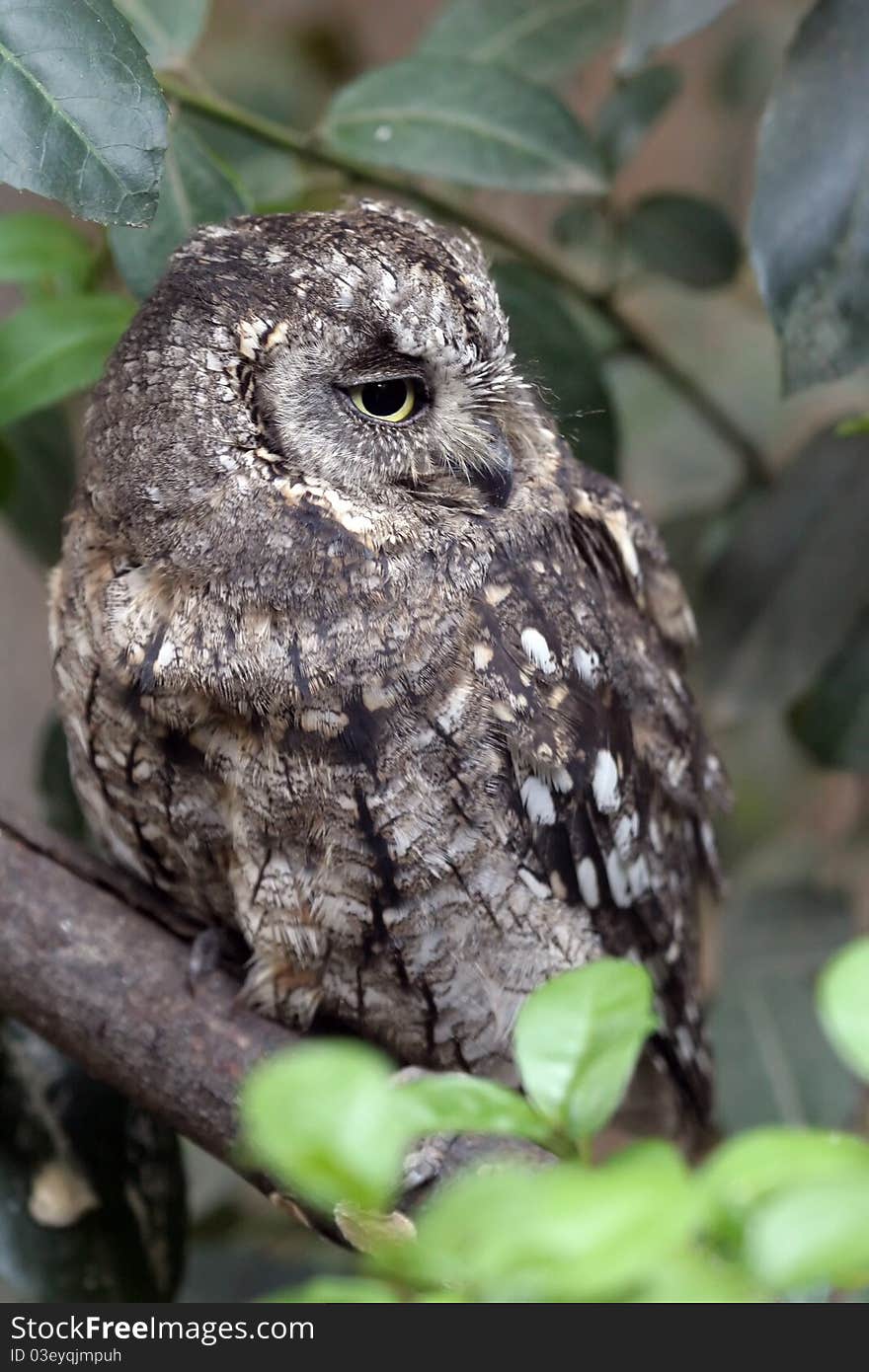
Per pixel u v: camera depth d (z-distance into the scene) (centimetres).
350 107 155
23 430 159
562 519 153
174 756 150
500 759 150
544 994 137
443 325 151
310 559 150
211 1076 149
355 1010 152
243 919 151
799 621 160
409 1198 146
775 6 176
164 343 150
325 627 150
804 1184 106
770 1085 161
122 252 152
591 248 165
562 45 163
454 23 163
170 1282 153
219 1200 165
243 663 150
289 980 152
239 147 160
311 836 150
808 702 161
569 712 152
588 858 153
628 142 165
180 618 150
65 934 150
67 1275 153
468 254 152
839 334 151
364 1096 117
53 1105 153
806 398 176
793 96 152
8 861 150
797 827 173
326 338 150
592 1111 135
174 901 153
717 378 182
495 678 150
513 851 151
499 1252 107
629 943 154
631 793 154
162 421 150
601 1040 137
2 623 184
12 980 150
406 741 150
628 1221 106
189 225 152
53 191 146
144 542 150
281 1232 165
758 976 163
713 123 183
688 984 157
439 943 151
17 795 182
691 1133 159
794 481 161
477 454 151
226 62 174
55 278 156
